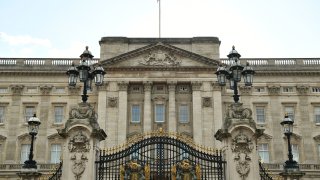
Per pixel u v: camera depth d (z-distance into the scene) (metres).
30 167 25.94
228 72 27.95
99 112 63.88
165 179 25.70
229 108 26.08
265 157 63.62
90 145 25.02
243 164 24.62
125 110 64.25
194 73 66.12
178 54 66.75
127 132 64.06
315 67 66.81
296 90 66.75
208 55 67.44
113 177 27.62
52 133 64.62
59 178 25.34
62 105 66.12
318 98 66.38
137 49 66.00
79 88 66.56
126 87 65.38
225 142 25.42
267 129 64.81
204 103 64.69
